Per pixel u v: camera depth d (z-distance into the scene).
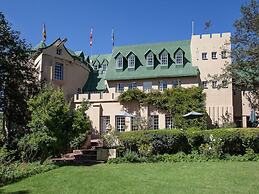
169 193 11.54
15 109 28.75
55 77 40.22
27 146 20.55
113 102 39.28
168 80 42.62
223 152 19.98
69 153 24.67
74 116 21.23
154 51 45.38
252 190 11.77
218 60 41.81
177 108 37.12
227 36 42.03
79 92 45.47
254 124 38.03
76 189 12.70
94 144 30.45
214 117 39.88
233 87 38.72
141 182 13.41
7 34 28.72
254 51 28.62
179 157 19.62
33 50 38.75
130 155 19.81
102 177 14.64
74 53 47.19
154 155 20.03
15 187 13.61
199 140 20.55
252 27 29.84
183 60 43.25
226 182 13.13
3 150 18.81
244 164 17.41
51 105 20.20
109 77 44.78
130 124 37.81
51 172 16.62
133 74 44.03
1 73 28.12
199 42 43.06
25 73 30.28
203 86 41.56
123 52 47.00
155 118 38.28
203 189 11.99
